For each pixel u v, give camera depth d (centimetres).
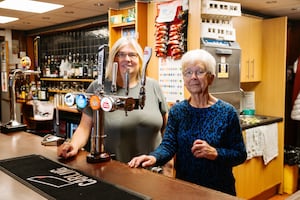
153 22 319
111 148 159
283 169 385
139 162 126
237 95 309
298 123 475
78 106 128
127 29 352
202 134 145
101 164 126
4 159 131
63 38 578
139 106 125
